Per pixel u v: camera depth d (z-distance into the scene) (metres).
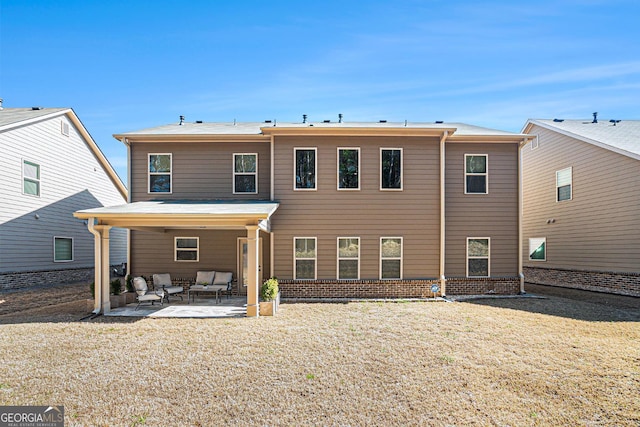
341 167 12.24
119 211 9.43
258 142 12.83
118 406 4.46
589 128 16.16
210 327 8.18
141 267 12.70
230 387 4.99
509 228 12.70
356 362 5.95
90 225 9.29
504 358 6.15
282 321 8.79
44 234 15.28
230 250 12.77
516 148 12.83
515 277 12.59
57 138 16.06
